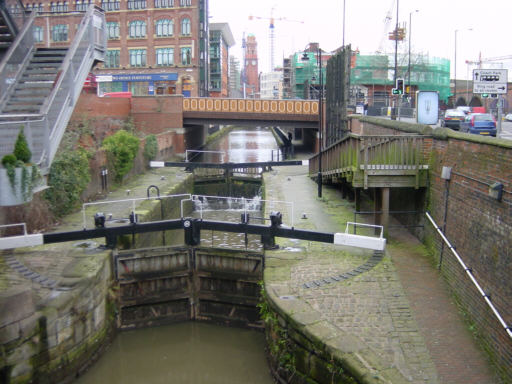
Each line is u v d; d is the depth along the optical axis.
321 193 22.62
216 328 14.78
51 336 10.52
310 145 46.75
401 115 34.50
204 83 66.25
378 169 14.28
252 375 12.23
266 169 31.92
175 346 13.77
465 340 9.62
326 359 9.06
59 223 17.42
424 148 14.30
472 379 8.38
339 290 11.38
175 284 14.87
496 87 11.78
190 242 14.87
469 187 11.33
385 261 13.20
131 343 13.94
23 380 9.91
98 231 14.08
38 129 13.01
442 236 12.60
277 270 12.56
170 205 23.75
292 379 10.21
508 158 9.55
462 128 23.47
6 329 9.51
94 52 17.95
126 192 23.20
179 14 56.31
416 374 8.25
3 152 11.75
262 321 14.47
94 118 34.62
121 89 58.88
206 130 61.00
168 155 37.91
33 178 10.25
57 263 13.01
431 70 55.78
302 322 9.78
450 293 11.56
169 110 41.34
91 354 12.26
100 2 57.00
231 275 14.56
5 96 15.17
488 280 9.91
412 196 15.63
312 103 39.53
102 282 12.95
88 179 20.09
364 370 8.20
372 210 18.78
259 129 112.56
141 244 17.84
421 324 10.05
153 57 57.47
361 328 9.66
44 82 15.82
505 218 9.48
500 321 8.87
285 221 17.69
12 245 13.25
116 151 24.55
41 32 53.31
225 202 31.44
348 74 28.45
